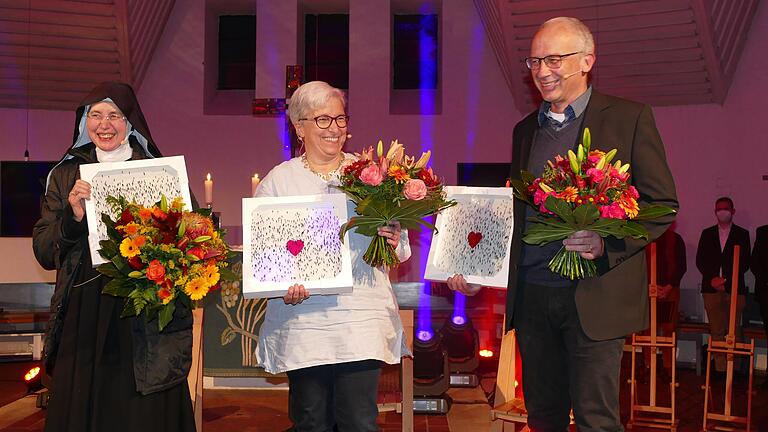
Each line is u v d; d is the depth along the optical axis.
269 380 5.89
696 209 9.46
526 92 10.02
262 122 10.52
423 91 10.98
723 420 5.86
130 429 3.05
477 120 10.38
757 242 7.71
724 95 9.27
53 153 10.30
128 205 2.97
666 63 8.98
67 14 9.23
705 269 8.25
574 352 2.94
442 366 5.95
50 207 3.19
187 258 2.92
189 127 10.54
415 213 2.93
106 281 3.12
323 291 3.00
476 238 3.28
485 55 10.39
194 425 3.25
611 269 2.87
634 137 2.92
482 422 5.67
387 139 10.44
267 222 3.08
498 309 8.84
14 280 10.05
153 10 9.80
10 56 9.63
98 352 3.07
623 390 7.41
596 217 2.66
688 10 8.24
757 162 9.13
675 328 8.19
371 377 3.06
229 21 11.19
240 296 4.50
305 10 11.02
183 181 3.16
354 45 10.52
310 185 3.16
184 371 3.15
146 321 3.04
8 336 8.75
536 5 8.71
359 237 3.11
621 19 8.59
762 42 9.08
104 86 3.19
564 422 3.15
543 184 2.74
